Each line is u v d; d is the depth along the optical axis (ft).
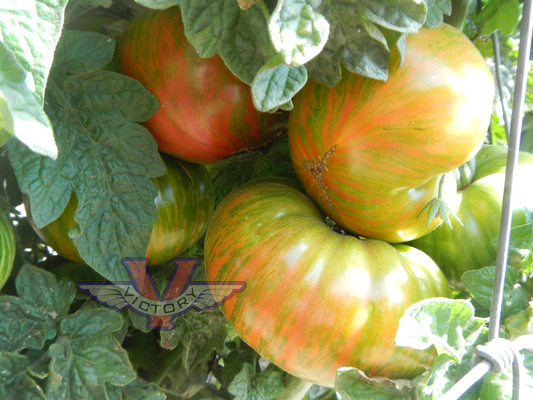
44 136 0.23
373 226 0.55
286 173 0.68
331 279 0.49
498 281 0.44
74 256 0.65
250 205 0.55
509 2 0.66
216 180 0.68
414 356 0.51
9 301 0.58
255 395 0.71
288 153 0.67
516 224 0.59
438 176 0.53
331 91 0.50
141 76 0.56
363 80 0.47
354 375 0.49
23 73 0.24
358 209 0.53
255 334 0.52
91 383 0.56
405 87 0.46
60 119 0.53
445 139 0.46
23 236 0.78
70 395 0.56
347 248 0.52
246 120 0.59
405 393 0.50
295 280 0.49
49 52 0.27
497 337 0.44
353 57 0.44
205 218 0.70
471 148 0.48
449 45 0.47
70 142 0.53
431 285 0.55
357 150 0.49
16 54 0.26
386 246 0.55
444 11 0.49
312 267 0.50
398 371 0.52
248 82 0.43
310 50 0.34
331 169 0.52
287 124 0.64
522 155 0.66
